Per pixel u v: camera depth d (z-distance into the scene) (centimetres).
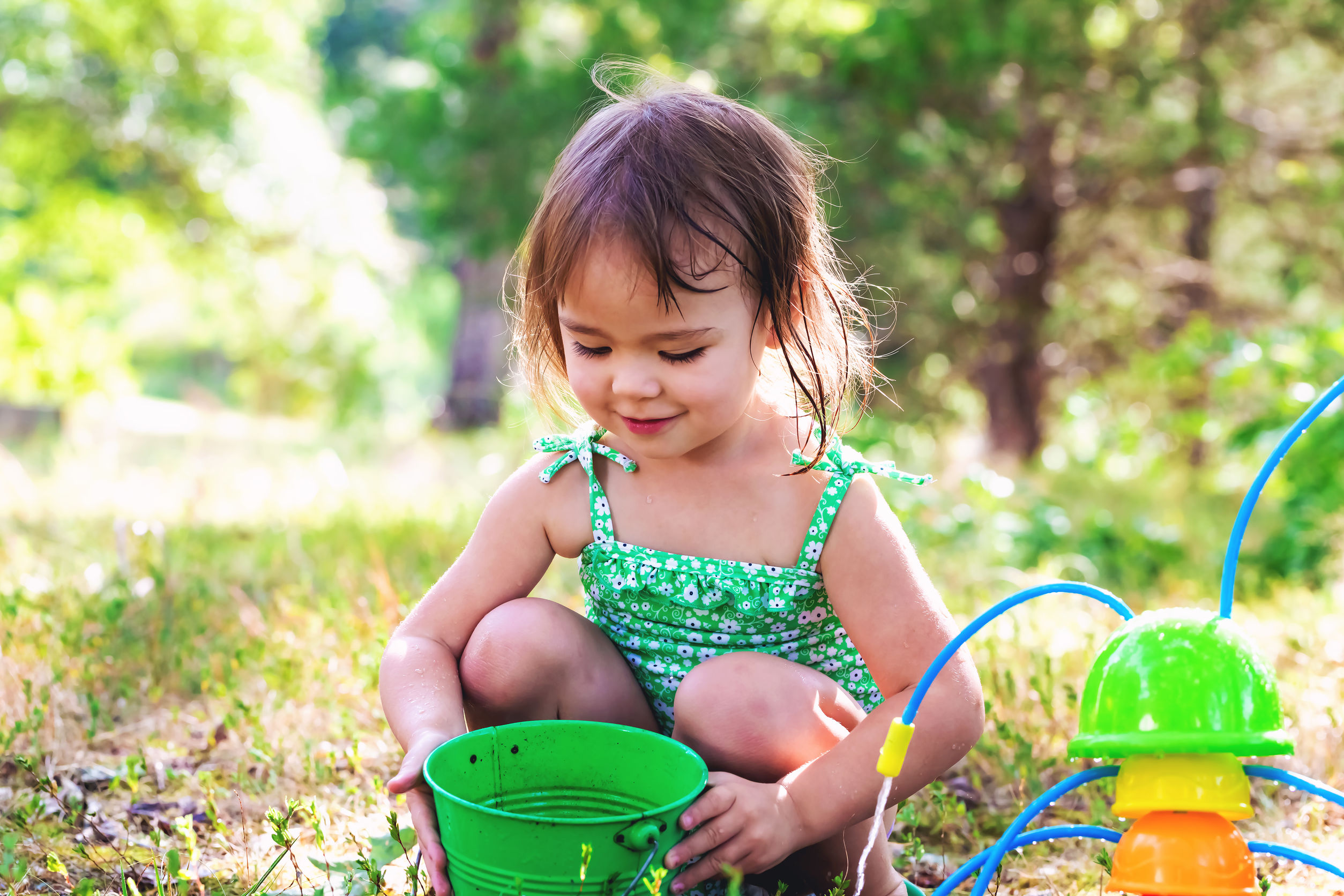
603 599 198
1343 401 484
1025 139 1013
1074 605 387
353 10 2167
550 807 176
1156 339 1130
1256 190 1046
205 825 217
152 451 880
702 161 170
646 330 166
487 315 1414
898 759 151
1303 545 443
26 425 909
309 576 373
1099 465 734
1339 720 249
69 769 235
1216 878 143
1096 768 155
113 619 294
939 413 1112
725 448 191
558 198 173
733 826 161
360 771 230
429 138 977
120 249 1424
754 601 187
